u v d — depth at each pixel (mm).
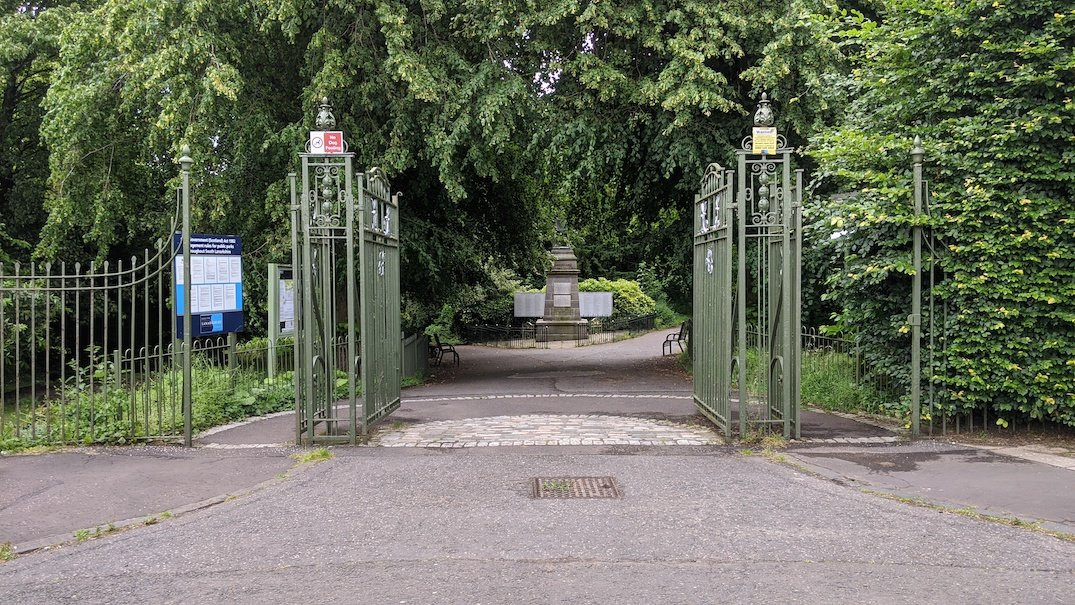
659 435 8281
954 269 7719
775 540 4930
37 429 8125
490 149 13898
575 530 5148
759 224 7801
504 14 13047
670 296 17656
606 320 33094
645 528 5180
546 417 9664
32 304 7641
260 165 14445
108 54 14023
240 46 13945
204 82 11969
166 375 9203
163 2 12211
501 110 13188
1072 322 7375
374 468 6801
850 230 8484
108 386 8648
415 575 4391
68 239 17906
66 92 13719
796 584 4219
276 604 4020
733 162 13203
